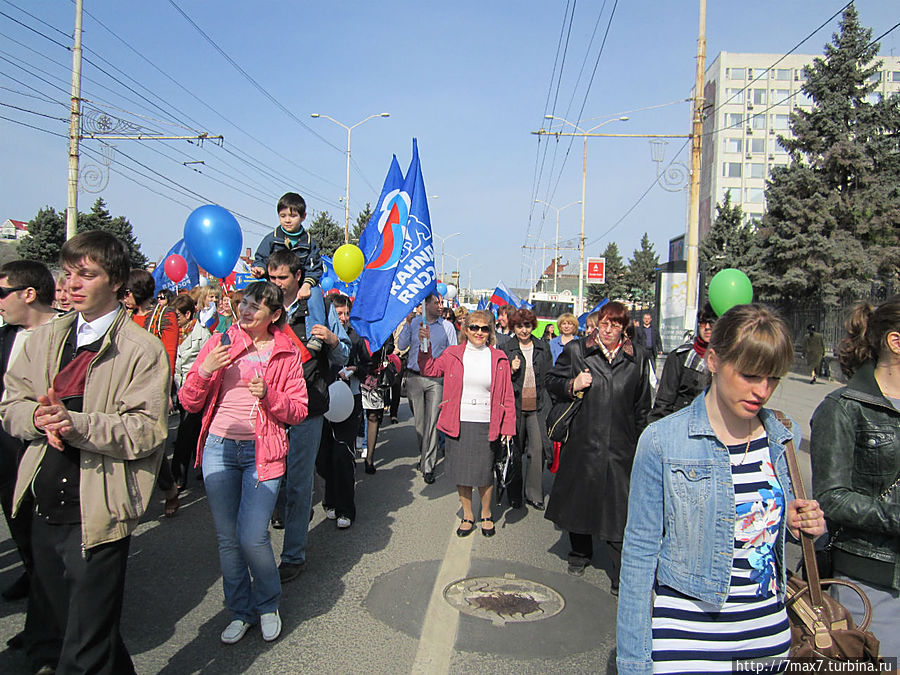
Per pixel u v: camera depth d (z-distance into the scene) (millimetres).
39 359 2781
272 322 3895
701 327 4555
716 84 72375
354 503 6086
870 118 26844
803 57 70938
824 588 2750
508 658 3619
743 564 2059
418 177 7336
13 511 2791
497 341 8328
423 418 7859
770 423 2164
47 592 2855
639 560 2141
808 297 26625
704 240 41969
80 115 17562
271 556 3721
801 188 27281
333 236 50188
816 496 2676
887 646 2527
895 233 26656
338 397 5621
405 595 4414
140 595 4258
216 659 3504
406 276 7148
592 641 3848
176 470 6340
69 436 2527
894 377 2693
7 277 3756
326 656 3572
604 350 4637
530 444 6723
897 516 2455
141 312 6004
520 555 5270
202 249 5391
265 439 3613
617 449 4523
